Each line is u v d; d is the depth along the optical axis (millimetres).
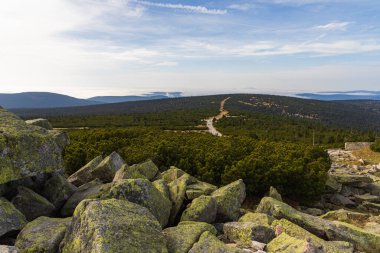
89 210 8391
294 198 20000
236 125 111312
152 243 8125
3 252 7340
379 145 40281
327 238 11297
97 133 34062
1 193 11219
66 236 8547
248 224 10828
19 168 10727
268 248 9562
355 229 11695
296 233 10453
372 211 19656
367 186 22875
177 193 13336
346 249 10125
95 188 13680
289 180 19297
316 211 18328
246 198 18891
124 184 10766
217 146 24016
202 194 13602
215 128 104500
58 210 12602
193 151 22625
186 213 11898
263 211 13117
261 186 18828
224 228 11133
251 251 9195
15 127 11867
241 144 26500
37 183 12883
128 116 143250
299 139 76312
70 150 24594
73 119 125000
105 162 16359
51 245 8477
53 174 13289
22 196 11273
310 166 22094
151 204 10719
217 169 20047
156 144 24188
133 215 8766
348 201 20656
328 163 27281
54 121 115125
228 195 13398
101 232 7543
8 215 9680
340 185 22141
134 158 21891
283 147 26922
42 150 11625
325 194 21547
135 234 8023
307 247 8688
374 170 30141
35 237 8812
